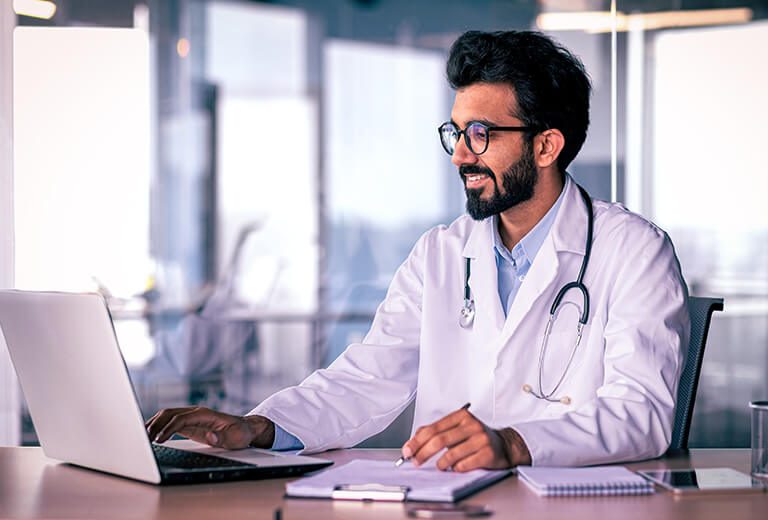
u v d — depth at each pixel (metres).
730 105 4.58
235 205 6.62
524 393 1.43
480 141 1.39
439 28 7.10
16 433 3.11
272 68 6.86
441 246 1.61
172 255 6.11
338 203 6.94
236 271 6.42
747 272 4.68
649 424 1.20
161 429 1.22
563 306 1.44
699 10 4.59
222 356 5.89
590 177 4.65
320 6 6.98
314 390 1.42
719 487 0.99
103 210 3.56
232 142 6.68
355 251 6.90
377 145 7.09
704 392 5.23
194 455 1.18
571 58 1.44
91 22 5.16
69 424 1.14
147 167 3.62
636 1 4.65
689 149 4.61
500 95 1.39
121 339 4.97
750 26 4.55
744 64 4.56
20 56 3.35
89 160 3.50
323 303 6.70
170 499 0.98
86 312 1.02
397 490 0.96
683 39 4.61
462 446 1.07
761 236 4.61
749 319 4.98
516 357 1.44
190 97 6.36
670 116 4.61
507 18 6.22
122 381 1.01
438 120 7.15
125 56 3.61
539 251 1.46
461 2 6.95
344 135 7.03
